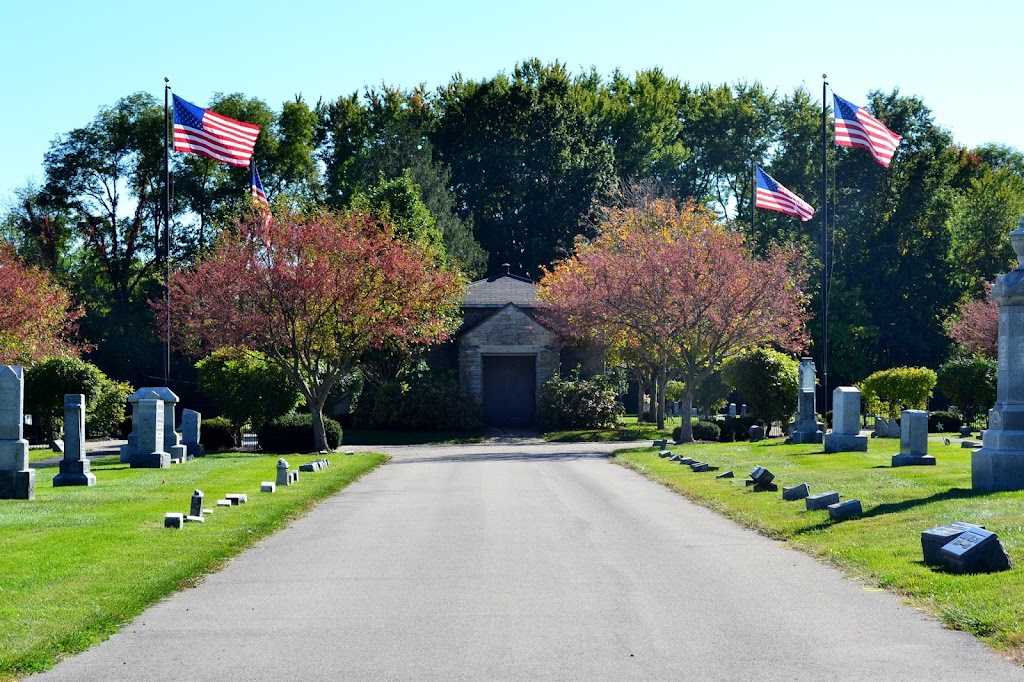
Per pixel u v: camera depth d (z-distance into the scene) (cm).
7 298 4128
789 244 5541
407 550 1497
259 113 7044
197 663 920
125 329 6388
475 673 873
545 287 5453
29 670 901
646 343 4272
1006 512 1483
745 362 4288
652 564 1355
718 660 897
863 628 993
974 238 7475
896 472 2223
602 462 3244
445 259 5922
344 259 3825
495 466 3108
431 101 8331
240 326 3719
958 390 4622
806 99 7856
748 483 2194
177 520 1667
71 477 2464
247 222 4122
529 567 1345
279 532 1700
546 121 7244
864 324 6675
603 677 855
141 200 6838
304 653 946
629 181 7275
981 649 908
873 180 7044
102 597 1152
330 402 4878
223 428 3950
